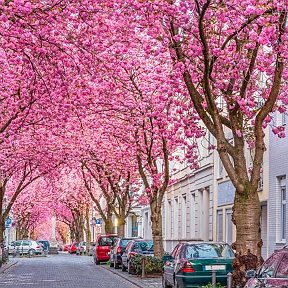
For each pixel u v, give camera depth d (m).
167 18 15.73
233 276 15.08
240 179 15.31
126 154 35.66
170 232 51.84
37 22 16.67
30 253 69.31
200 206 40.97
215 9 16.14
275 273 11.36
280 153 25.47
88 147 36.62
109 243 46.66
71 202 71.38
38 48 18.39
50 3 16.33
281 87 18.23
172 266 19.73
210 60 15.81
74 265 45.41
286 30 14.78
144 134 29.34
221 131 15.41
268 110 15.22
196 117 20.44
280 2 14.05
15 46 18.45
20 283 27.14
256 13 13.91
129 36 18.73
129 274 32.28
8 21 16.28
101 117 30.48
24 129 29.66
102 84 23.12
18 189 41.66
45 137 34.59
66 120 27.59
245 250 15.09
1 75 22.72
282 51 14.78
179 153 44.12
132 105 26.39
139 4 15.36
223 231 34.12
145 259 29.45
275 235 25.80
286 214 24.72
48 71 20.72
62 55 19.16
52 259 59.56
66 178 64.50
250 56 17.20
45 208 81.88
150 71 25.73
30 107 25.44
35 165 40.19
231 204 32.59
